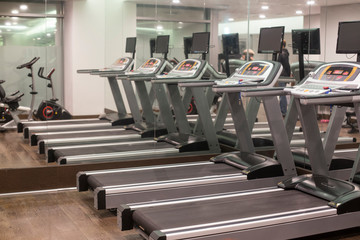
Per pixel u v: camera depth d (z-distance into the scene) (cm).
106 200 368
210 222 296
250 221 299
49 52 489
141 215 311
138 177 411
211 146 540
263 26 491
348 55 420
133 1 527
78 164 476
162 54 520
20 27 477
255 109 523
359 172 379
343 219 328
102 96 519
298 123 487
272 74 432
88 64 510
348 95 333
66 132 497
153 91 528
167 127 529
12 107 478
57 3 486
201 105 529
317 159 397
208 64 511
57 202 428
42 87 488
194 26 520
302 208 327
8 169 453
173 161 524
